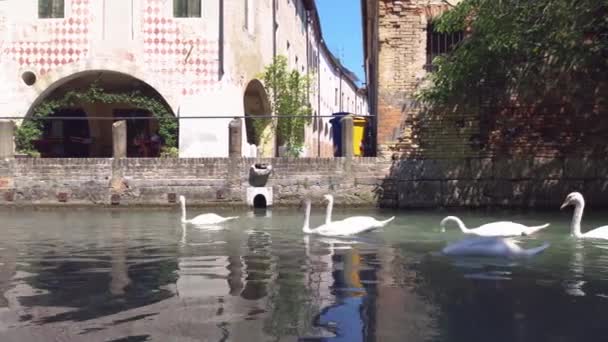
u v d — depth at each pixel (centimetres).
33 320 452
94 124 2580
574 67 1543
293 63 3412
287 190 1691
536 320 444
